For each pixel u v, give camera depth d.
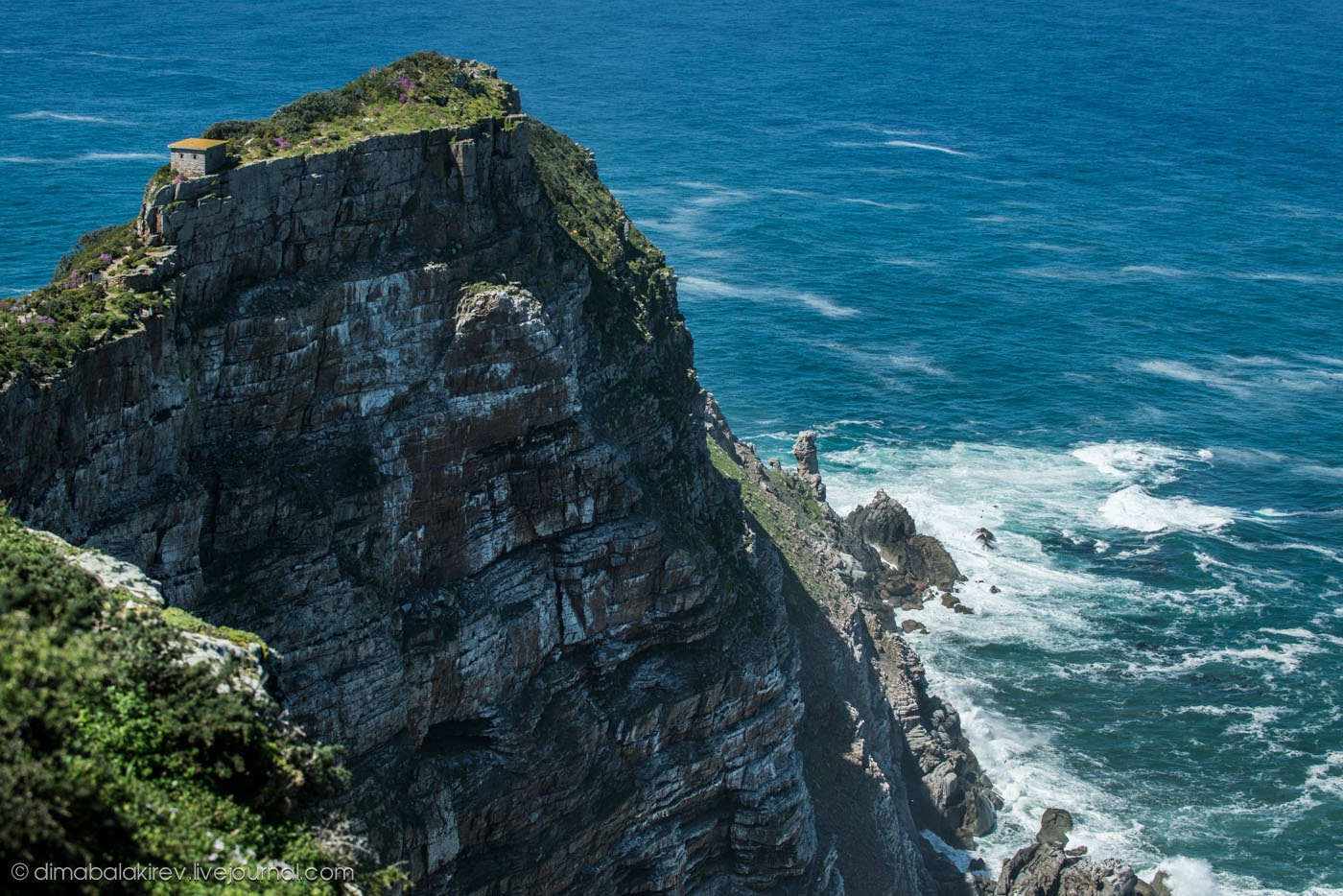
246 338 47.06
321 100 53.03
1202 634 108.31
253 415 48.09
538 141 71.12
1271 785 92.12
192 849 27.86
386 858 48.62
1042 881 80.31
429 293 52.28
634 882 60.97
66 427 40.50
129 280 43.47
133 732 28.89
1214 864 85.19
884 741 85.06
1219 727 97.62
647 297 69.44
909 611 108.56
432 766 51.59
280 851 30.19
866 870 72.75
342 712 48.66
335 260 50.25
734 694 63.03
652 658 61.75
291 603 47.81
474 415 53.66
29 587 29.89
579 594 58.56
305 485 49.06
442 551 54.22
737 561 69.19
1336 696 101.38
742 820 63.97
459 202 54.44
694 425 69.88
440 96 56.31
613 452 58.81
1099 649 105.56
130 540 42.88
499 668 55.50
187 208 45.12
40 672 27.61
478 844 54.94
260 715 31.69
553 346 55.31
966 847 86.00
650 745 60.41
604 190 73.88
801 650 80.88
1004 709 98.62
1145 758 94.44
